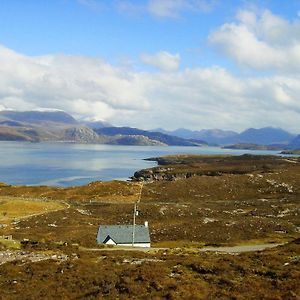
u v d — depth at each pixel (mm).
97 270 36375
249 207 120375
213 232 82688
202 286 29016
